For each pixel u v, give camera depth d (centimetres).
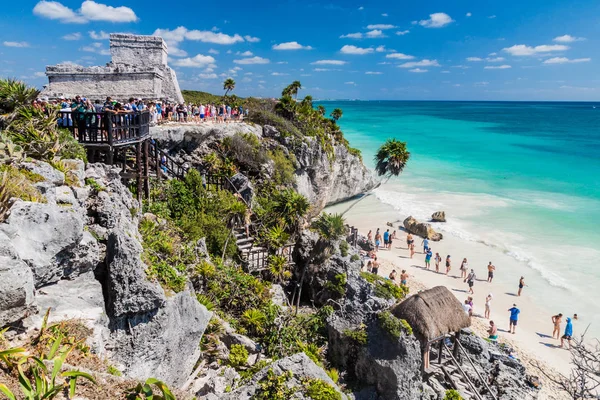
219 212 2445
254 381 1023
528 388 1794
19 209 851
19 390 634
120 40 3962
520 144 9975
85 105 2145
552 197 5028
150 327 1020
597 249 3422
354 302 1591
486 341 2058
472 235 3803
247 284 1811
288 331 1587
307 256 2277
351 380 1460
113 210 1230
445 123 16575
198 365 1259
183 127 3025
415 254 3481
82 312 905
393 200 5047
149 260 1159
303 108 4844
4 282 713
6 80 1463
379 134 11781
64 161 1354
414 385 1412
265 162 3506
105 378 754
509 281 2961
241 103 5044
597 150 8938
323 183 4428
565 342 2253
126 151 2133
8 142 1145
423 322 1483
